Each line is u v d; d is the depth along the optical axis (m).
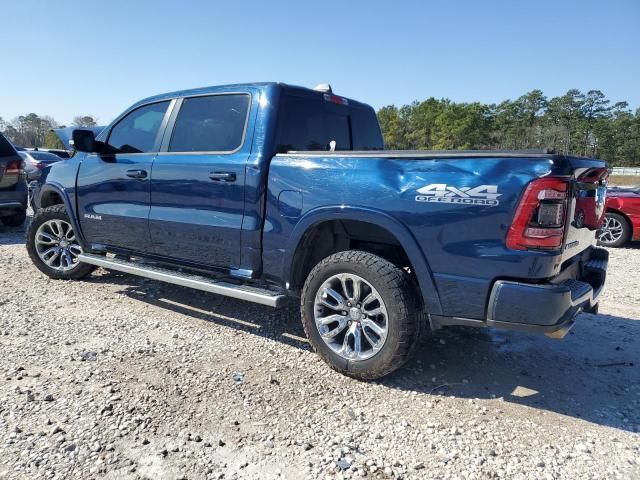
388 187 3.08
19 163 8.64
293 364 3.54
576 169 2.78
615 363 3.72
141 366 3.41
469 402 3.09
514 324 2.78
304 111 4.03
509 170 2.72
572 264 3.17
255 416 2.84
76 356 3.53
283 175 3.53
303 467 2.40
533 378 3.44
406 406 3.02
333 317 3.40
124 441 2.54
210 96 4.11
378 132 5.13
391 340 3.11
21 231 9.05
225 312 4.61
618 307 5.10
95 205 4.89
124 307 4.68
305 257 3.65
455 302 2.96
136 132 4.65
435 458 2.51
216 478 2.30
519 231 2.69
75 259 5.43
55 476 2.26
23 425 2.64
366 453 2.53
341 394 3.13
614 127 103.94
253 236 3.70
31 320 4.25
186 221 4.09
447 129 93.19
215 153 3.94
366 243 3.70
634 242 9.41
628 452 2.60
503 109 119.62
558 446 2.64
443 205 2.90
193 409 2.88
